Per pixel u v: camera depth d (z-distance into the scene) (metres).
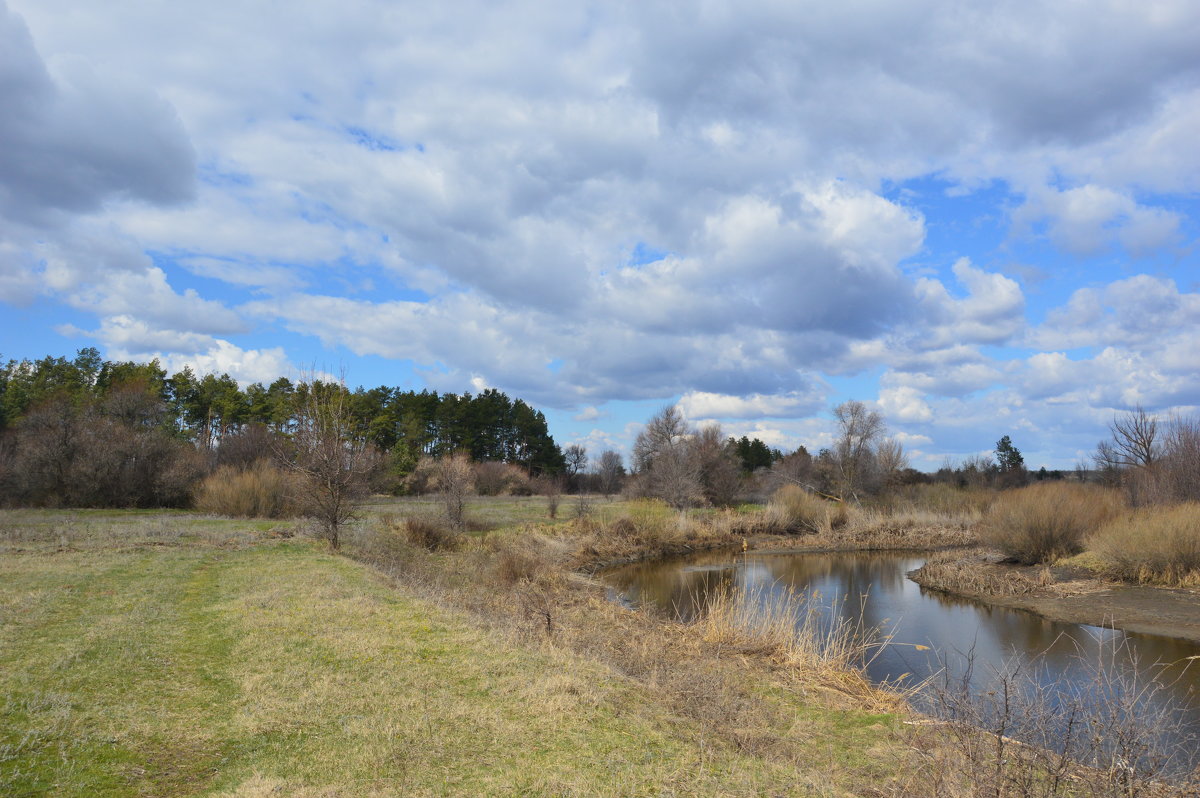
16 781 5.01
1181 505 22.62
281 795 4.93
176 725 6.20
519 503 46.19
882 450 59.44
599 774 5.46
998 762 5.62
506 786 5.16
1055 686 11.29
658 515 36.09
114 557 15.59
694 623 15.36
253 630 9.38
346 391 20.72
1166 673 12.48
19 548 16.27
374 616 10.42
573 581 21.55
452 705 6.82
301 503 20.12
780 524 41.72
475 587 16.95
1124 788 5.53
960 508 45.59
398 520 26.97
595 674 8.41
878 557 32.84
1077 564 24.48
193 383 59.44
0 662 7.68
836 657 12.08
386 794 4.96
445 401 70.56
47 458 31.12
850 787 6.29
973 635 16.11
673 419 62.59
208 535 20.41
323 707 6.67
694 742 6.68
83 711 6.41
